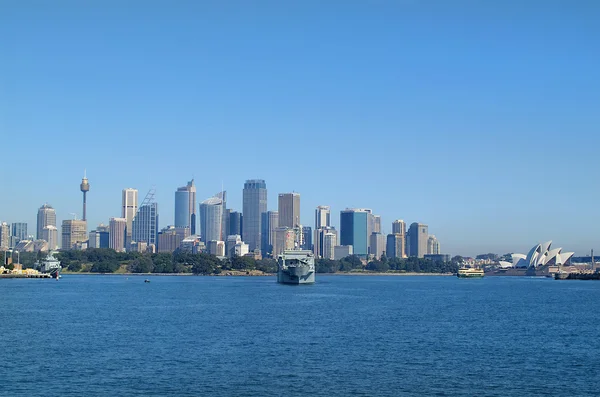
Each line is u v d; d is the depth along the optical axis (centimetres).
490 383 9031
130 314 18062
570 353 11469
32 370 9600
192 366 9969
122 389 8525
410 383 8975
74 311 19025
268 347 11781
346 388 8669
